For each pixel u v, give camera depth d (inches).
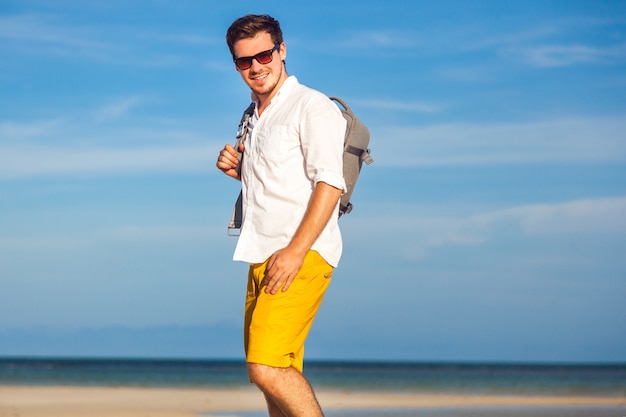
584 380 1427.2
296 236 119.8
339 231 130.7
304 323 126.4
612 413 485.7
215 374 1603.1
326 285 128.8
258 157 128.3
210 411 505.0
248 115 136.9
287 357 124.6
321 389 928.3
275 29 132.7
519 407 553.0
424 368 3019.2
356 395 744.3
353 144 128.9
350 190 130.0
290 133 125.4
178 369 2124.8
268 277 120.0
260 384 123.5
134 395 684.7
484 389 956.6
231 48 133.0
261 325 123.0
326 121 123.7
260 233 127.0
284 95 130.0
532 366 3457.2
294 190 125.3
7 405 535.5
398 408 536.4
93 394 694.5
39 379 1175.0
